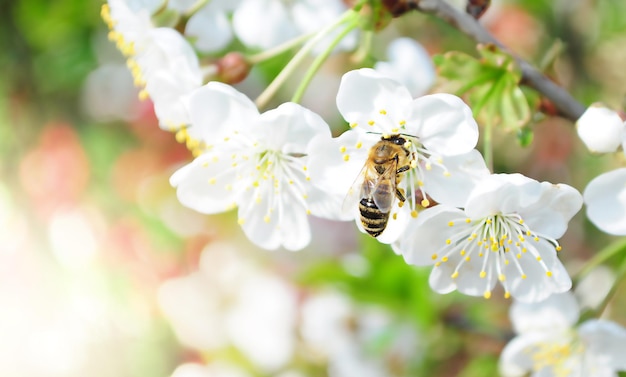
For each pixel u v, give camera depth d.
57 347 0.46
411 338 0.28
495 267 0.23
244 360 0.31
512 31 0.37
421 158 0.22
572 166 0.37
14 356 0.47
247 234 0.23
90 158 0.44
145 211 0.41
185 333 0.37
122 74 0.42
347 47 0.26
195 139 0.23
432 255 0.22
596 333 0.24
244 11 0.26
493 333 0.28
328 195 0.23
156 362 0.44
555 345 0.25
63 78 0.43
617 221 0.22
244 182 0.23
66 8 0.39
